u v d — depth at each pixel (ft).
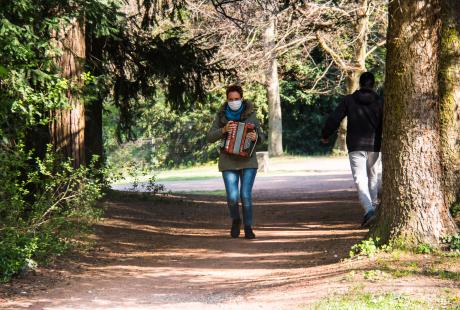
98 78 59.16
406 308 29.17
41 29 50.52
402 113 40.50
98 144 88.53
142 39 82.33
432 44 40.32
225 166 58.75
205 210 85.81
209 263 48.21
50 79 50.29
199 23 122.62
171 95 85.66
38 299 36.55
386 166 41.42
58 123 65.46
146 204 85.56
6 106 46.83
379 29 163.02
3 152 45.83
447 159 51.24
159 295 37.55
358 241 47.91
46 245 46.34
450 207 50.80
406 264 37.70
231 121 57.52
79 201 51.34
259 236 60.34
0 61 46.70
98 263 48.14
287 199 101.55
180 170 220.43
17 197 45.06
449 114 51.47
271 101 219.20
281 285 37.55
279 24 117.80
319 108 252.21
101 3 54.44
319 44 156.46
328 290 34.01
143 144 250.57
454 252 39.11
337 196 101.91
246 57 121.19
